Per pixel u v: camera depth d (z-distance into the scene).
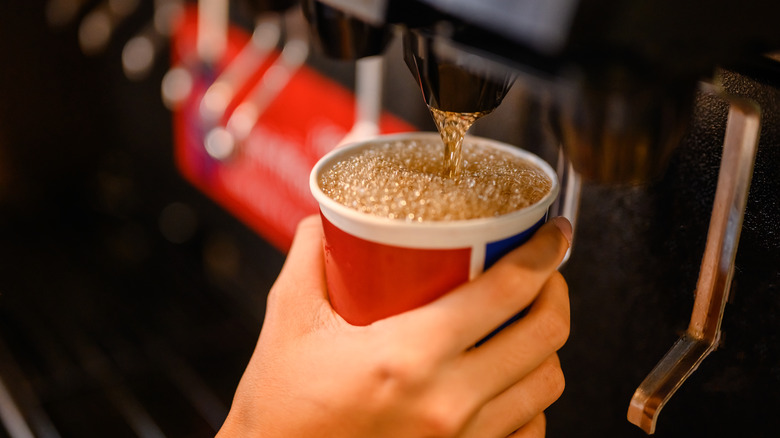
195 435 0.73
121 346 0.86
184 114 1.06
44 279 1.02
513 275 0.44
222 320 0.94
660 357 0.53
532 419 0.49
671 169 0.50
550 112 0.42
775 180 0.46
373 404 0.44
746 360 0.49
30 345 0.85
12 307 0.93
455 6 0.40
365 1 0.43
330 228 0.46
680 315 0.52
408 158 0.50
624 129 0.40
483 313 0.44
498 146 0.51
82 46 1.22
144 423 0.73
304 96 0.83
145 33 1.08
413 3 0.42
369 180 0.47
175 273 1.06
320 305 0.48
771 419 0.48
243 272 1.02
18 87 1.18
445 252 0.44
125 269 1.07
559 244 0.45
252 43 0.90
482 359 0.45
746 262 0.48
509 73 0.43
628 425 0.56
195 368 0.83
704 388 0.51
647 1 0.37
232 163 0.98
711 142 0.49
